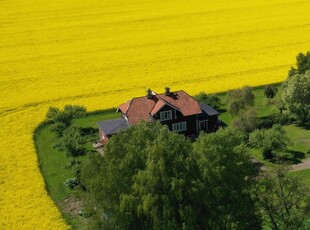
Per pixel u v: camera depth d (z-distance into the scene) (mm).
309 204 41531
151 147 38562
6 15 147000
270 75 95438
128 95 90125
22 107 86688
